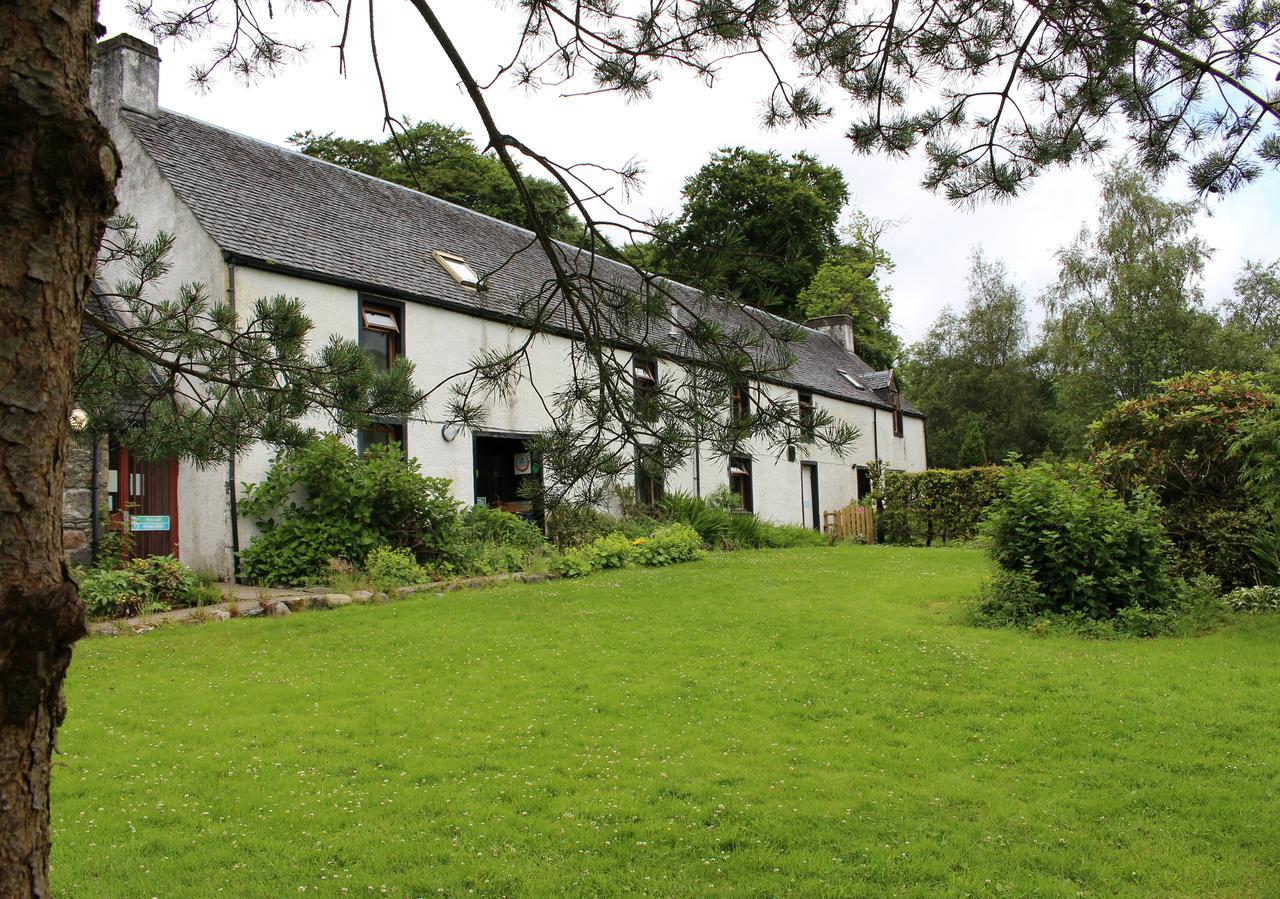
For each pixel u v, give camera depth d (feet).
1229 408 34.06
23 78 5.95
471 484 49.49
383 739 18.16
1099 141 16.57
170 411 14.65
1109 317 102.22
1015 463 34.88
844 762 17.07
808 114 15.55
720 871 12.50
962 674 23.40
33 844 5.81
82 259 6.34
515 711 20.20
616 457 13.19
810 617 32.07
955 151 16.52
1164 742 17.87
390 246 50.29
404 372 14.75
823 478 88.99
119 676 23.03
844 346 113.19
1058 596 30.83
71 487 34.17
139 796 14.92
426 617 31.68
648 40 13.66
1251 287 118.52
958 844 13.43
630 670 24.17
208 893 11.57
